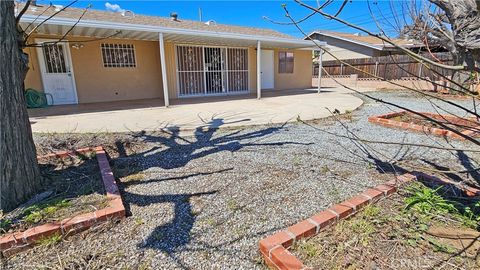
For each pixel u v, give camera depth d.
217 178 2.97
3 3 2.15
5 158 2.24
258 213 2.25
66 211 2.21
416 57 1.34
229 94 11.66
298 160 3.47
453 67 1.29
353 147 3.98
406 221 1.99
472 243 1.72
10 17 2.22
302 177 2.93
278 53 13.73
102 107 7.89
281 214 2.23
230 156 3.69
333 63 17.45
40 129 5.06
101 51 8.97
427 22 1.90
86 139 4.46
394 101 8.85
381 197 2.34
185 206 2.39
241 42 10.14
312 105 8.20
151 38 8.96
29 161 2.46
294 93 12.02
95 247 1.88
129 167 3.36
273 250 1.66
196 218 2.20
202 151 3.94
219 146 4.17
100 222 2.09
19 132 2.34
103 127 5.27
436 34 2.13
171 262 1.73
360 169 3.12
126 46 9.37
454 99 8.06
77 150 3.73
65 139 4.43
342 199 2.44
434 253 1.68
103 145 4.19
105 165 3.19
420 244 1.76
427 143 4.10
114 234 2.02
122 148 4.10
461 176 2.84
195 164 3.41
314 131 5.00
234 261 1.73
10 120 2.27
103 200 2.40
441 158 3.42
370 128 5.14
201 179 2.95
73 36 8.35
